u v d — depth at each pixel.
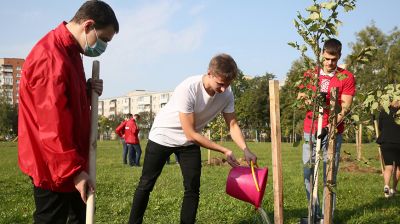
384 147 7.62
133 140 15.38
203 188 8.59
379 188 8.52
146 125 80.81
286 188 8.36
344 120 3.79
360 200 7.11
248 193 4.07
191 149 4.57
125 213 6.20
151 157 4.57
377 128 8.38
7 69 133.62
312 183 3.93
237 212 5.98
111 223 5.57
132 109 136.12
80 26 3.12
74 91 2.99
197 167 4.57
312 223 3.96
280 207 3.98
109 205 6.71
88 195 3.03
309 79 3.72
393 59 29.05
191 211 4.54
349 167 12.26
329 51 4.75
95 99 3.29
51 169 2.88
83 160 2.95
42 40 3.01
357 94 3.64
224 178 10.34
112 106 143.12
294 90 3.90
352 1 3.42
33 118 2.94
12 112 65.44
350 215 5.92
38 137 2.94
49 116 2.82
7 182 10.00
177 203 6.78
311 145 3.82
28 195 7.94
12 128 65.38
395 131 7.52
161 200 7.04
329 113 3.79
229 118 4.72
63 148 2.85
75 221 3.50
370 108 3.59
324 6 3.48
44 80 2.85
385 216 5.83
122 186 9.02
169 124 4.50
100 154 23.61
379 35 32.00
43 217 3.16
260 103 66.88
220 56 4.04
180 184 9.26
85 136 3.19
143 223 5.54
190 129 4.28
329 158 3.90
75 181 2.95
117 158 20.02
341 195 7.59
